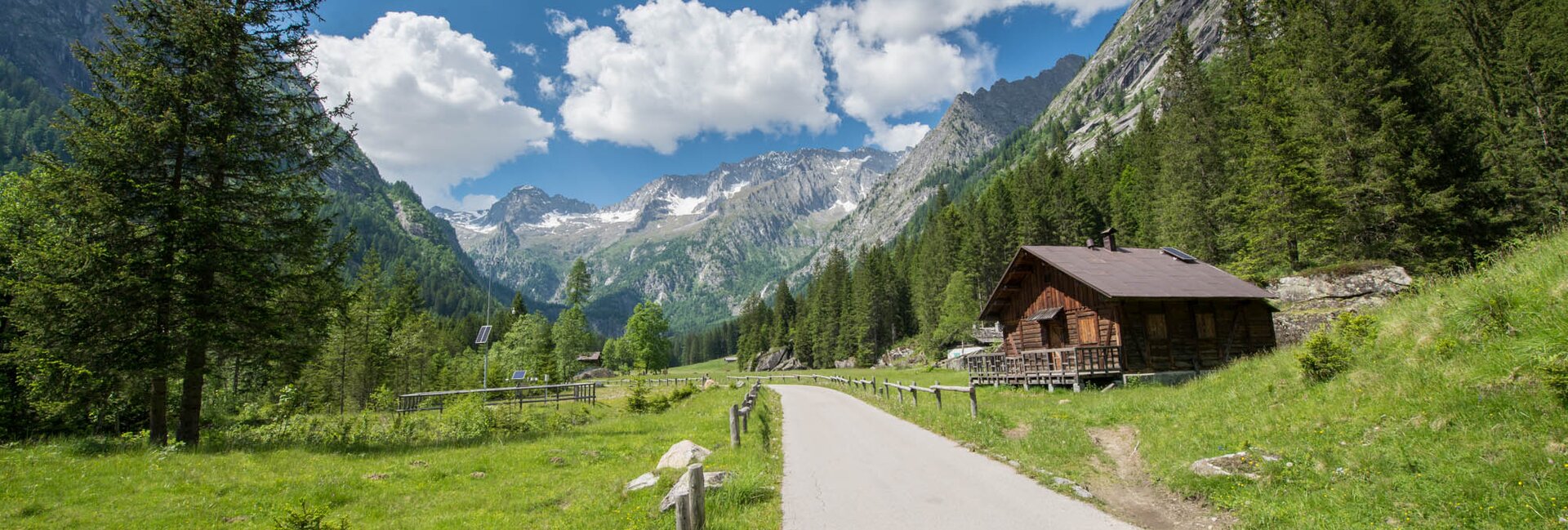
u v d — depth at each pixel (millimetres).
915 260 114188
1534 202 28891
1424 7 35781
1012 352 34938
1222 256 44562
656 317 116688
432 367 67250
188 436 17703
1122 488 10430
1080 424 16219
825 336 112750
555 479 13477
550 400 40500
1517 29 31500
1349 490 8148
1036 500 9703
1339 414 10891
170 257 16984
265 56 18719
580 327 103000
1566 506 6328
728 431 19578
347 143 19906
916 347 88188
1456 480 7535
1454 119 30219
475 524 9852
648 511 9578
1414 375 10734
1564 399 8047
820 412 25859
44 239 16516
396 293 85125
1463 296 12242
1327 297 31656
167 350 16859
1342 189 31922
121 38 17016
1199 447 11578
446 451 17531
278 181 18750
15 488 11352
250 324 18031
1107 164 104938
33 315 15891
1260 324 29500
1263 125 36188
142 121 16172
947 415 19297
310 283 19188
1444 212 29156
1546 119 29938
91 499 11094
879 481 11445
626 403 36688
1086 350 26516
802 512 9391
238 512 10508
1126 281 27469
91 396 17328
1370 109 31469
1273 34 46875
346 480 13070
